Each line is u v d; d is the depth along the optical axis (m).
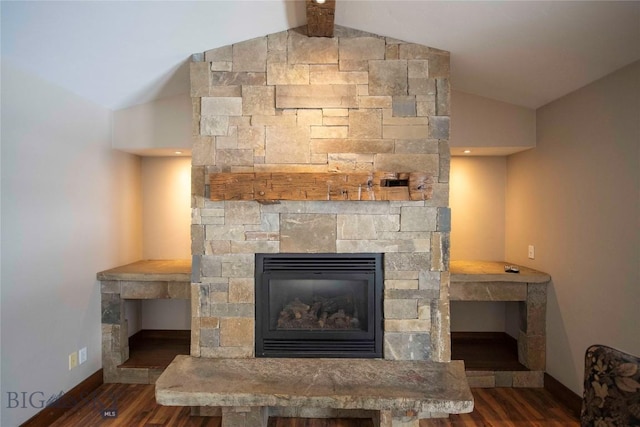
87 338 2.81
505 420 2.47
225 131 2.54
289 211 2.54
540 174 3.07
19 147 2.18
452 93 3.17
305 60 2.54
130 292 2.99
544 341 2.93
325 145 2.53
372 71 2.53
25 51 2.09
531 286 2.93
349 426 2.46
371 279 2.55
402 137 2.53
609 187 2.30
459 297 2.97
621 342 2.20
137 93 2.98
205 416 2.53
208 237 2.54
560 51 2.25
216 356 2.54
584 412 1.44
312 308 2.69
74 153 2.67
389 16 2.29
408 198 2.44
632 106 2.13
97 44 2.22
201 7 2.06
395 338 2.53
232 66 2.54
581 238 2.55
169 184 3.70
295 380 2.20
